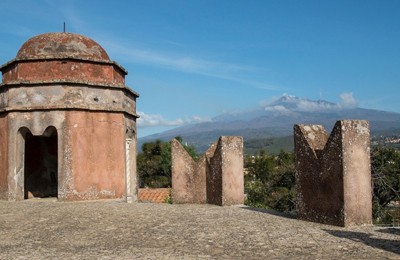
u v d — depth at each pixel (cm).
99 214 1126
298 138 1065
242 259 657
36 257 689
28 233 893
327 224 962
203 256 677
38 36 1678
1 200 1584
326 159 970
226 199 1362
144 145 4738
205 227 932
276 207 3161
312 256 663
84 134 1560
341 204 925
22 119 1570
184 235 846
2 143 1627
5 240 827
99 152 1586
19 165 1591
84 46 1653
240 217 1086
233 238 810
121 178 1633
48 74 1570
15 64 1605
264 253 691
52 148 1928
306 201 1032
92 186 1558
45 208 1267
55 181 1931
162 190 3098
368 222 944
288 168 3531
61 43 1623
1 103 1650
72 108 1540
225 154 1378
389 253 672
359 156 941
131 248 741
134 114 1803
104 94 1622
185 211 1205
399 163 2783
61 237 848
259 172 4391
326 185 968
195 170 1474
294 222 998
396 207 2883
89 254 704
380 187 2675
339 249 705
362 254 668
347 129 929
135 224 978
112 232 890
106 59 1706
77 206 1305
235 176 1395
